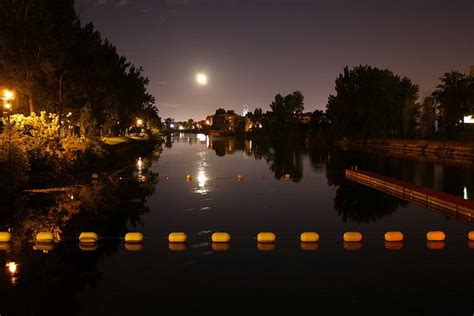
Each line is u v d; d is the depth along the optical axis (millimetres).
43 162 30656
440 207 21688
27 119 32125
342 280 12062
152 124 135625
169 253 14375
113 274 12438
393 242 15797
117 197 24797
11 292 11195
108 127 65375
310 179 34188
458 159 56188
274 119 131875
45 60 36500
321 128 106562
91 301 10656
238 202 23703
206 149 77500
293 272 12664
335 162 51281
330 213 20875
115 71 64062
